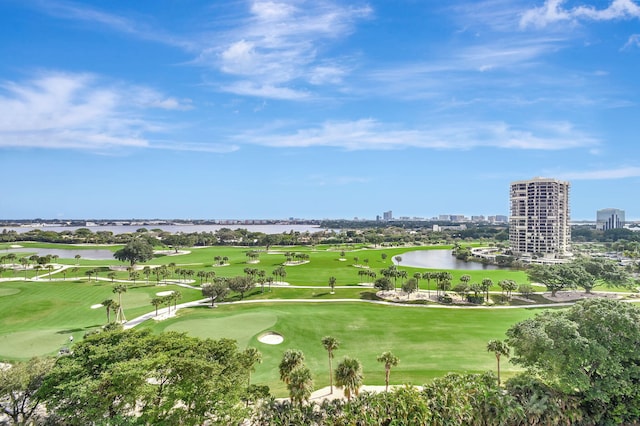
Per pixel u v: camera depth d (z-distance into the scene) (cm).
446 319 7606
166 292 10619
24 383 3403
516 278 13400
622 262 17388
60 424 3466
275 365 5194
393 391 3822
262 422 3559
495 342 4303
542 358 3756
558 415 3647
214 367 3338
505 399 3659
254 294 10500
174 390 3141
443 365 5094
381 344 5991
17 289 10700
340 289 11206
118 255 16025
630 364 3866
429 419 3509
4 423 3506
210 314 8050
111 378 2981
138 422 3112
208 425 3344
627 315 3788
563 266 11138
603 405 3800
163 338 3862
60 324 7362
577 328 3909
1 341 6109
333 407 3703
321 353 5634
